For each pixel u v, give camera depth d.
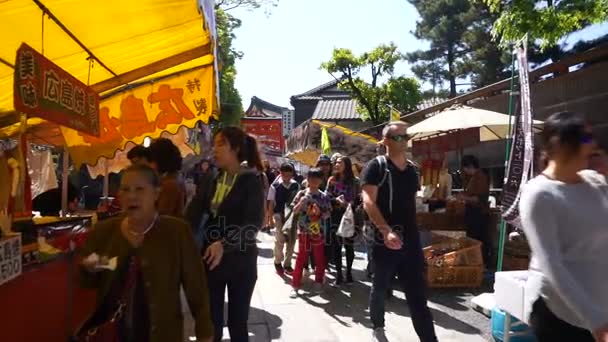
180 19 3.80
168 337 2.65
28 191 3.46
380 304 4.39
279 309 6.08
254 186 3.60
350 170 7.42
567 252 2.38
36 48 4.29
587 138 2.42
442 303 6.23
